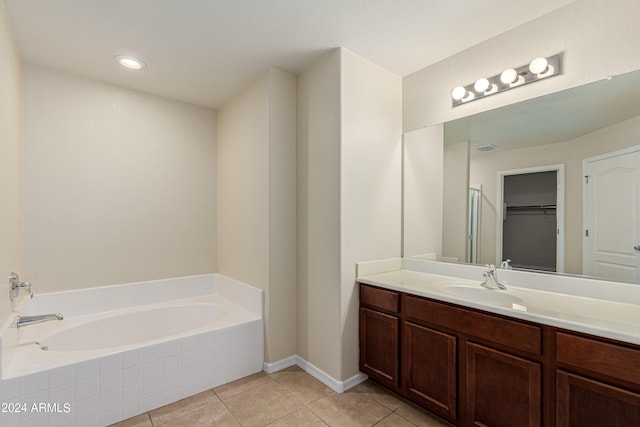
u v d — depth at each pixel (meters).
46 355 1.69
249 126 2.56
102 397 1.70
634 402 1.09
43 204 2.26
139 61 2.21
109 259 2.55
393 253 2.39
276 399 1.95
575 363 1.22
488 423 1.49
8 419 1.45
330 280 2.12
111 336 2.39
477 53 2.03
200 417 1.78
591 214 1.61
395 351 1.91
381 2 1.61
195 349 2.02
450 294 1.71
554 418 1.28
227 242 2.94
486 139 2.01
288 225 2.40
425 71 2.33
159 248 2.81
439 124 2.24
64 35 1.88
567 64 1.66
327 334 2.14
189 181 2.99
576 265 1.67
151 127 2.77
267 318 2.31
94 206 2.48
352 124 2.11
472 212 2.09
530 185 1.84
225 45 2.02
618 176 1.52
